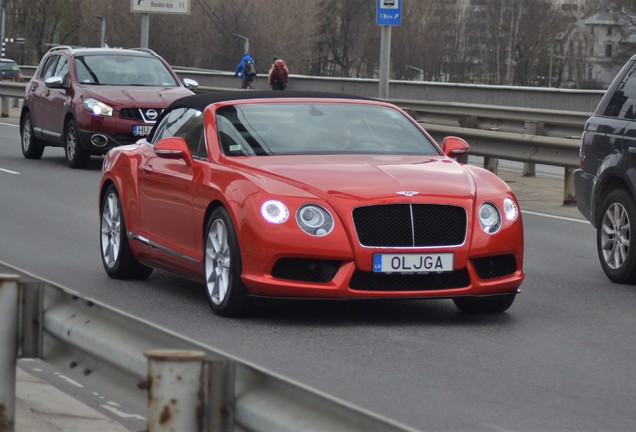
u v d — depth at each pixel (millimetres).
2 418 6418
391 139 11852
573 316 11320
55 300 6520
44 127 27938
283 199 10336
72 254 14891
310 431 4477
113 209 13195
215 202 10969
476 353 9586
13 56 139500
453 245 10422
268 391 4781
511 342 10047
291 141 11500
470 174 11062
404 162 11227
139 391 5531
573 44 115625
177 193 11641
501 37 118312
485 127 30703
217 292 10922
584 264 14789
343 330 10398
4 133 37219
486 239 10523
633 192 13031
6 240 15992
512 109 33688
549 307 11773
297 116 11906
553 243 16609
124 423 7664
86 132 25844
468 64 119875
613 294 12641
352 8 124312
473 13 119500
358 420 4270
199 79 64062
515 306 11789
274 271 10336
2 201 20469
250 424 4809
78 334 6082
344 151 11492
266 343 9828
